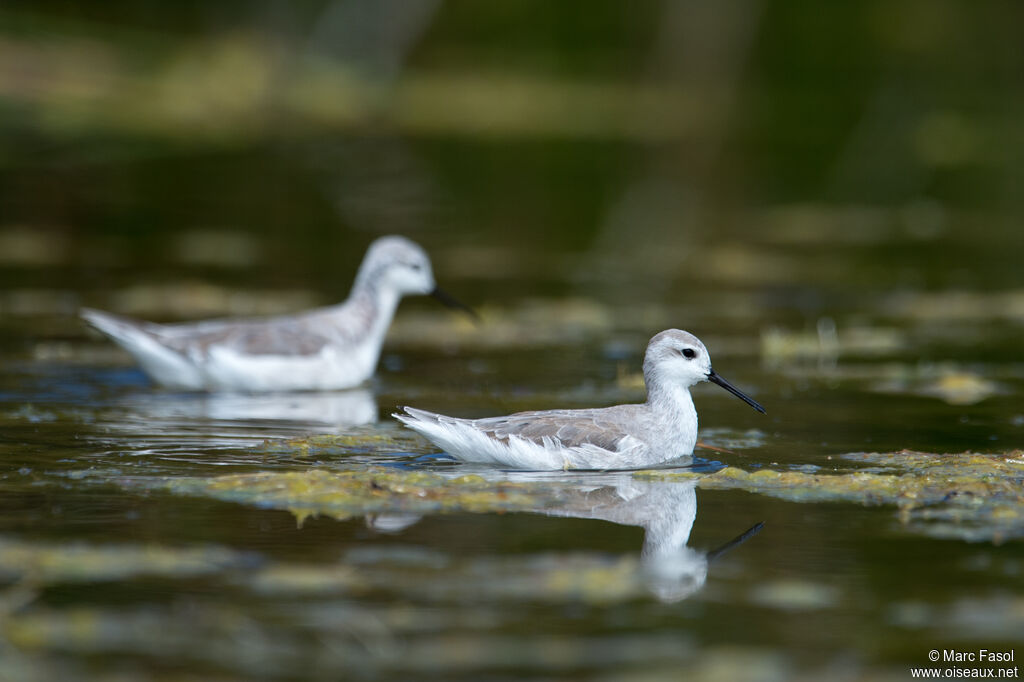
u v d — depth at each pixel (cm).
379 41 5853
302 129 4675
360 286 1700
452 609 844
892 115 5328
